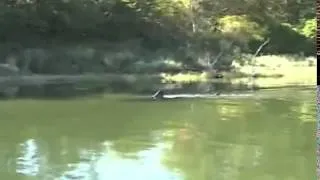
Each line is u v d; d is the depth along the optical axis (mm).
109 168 17484
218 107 30984
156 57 59094
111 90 40844
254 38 66938
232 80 50250
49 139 22172
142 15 62406
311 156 18875
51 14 57875
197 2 63844
